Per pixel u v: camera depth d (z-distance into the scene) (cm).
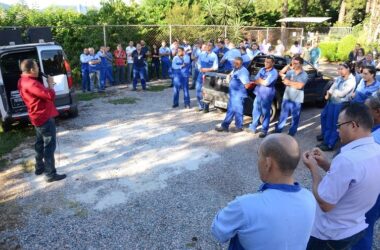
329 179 210
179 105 958
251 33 1988
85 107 936
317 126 780
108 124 774
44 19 1280
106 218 408
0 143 652
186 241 368
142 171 533
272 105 793
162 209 427
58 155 594
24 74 456
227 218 159
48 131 478
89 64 1129
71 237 373
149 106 946
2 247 357
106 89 1197
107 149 622
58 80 760
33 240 368
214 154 602
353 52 1195
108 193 466
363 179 206
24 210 425
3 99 693
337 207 220
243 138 685
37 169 520
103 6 1460
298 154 159
